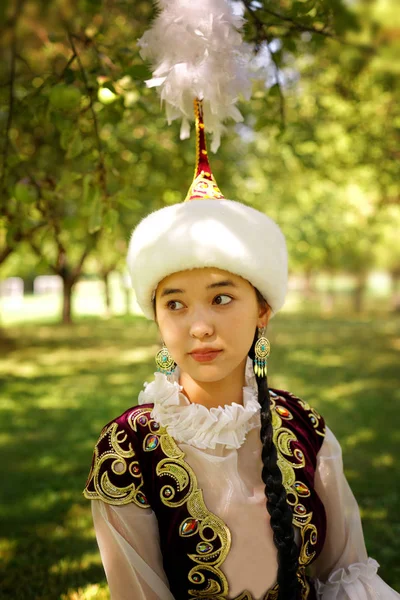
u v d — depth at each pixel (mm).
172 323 1452
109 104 2617
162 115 3852
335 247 21859
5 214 3014
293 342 17234
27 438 7023
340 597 1648
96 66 2684
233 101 1725
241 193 9516
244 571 1463
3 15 3385
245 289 1453
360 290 31625
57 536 4176
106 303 27000
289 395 1775
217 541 1449
